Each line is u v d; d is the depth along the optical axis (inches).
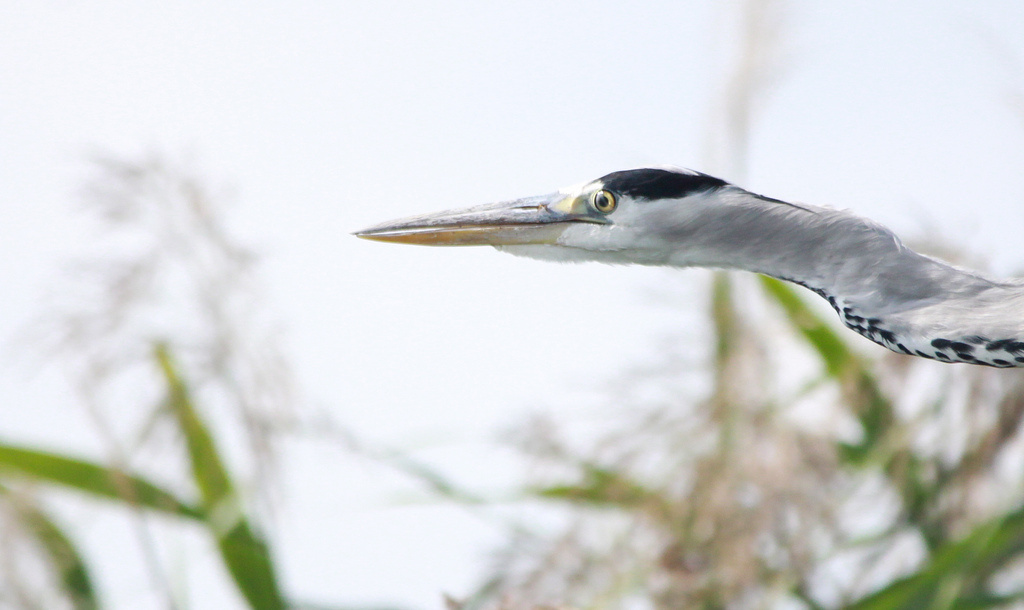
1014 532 371.2
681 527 369.7
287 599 394.3
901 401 415.2
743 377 390.0
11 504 387.5
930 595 374.6
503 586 367.2
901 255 367.2
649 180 410.6
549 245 426.0
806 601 385.4
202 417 390.0
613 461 384.8
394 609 390.3
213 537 393.4
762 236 387.9
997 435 399.2
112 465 378.0
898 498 406.6
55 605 388.5
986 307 351.3
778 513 369.1
